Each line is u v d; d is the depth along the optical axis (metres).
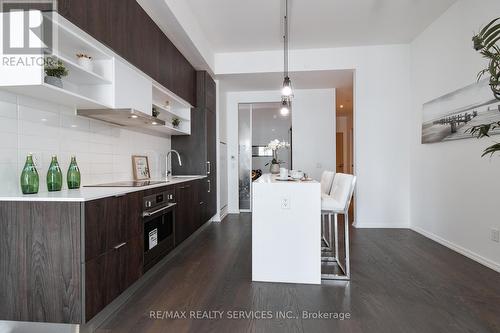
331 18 3.41
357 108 4.28
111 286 1.79
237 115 5.64
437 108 3.42
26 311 1.56
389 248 3.25
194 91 4.21
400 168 4.24
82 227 1.53
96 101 2.09
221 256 3.02
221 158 5.12
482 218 2.69
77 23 1.72
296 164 5.36
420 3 3.10
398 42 4.13
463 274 2.46
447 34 3.24
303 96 5.36
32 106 1.88
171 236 2.84
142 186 2.27
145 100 2.71
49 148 2.01
